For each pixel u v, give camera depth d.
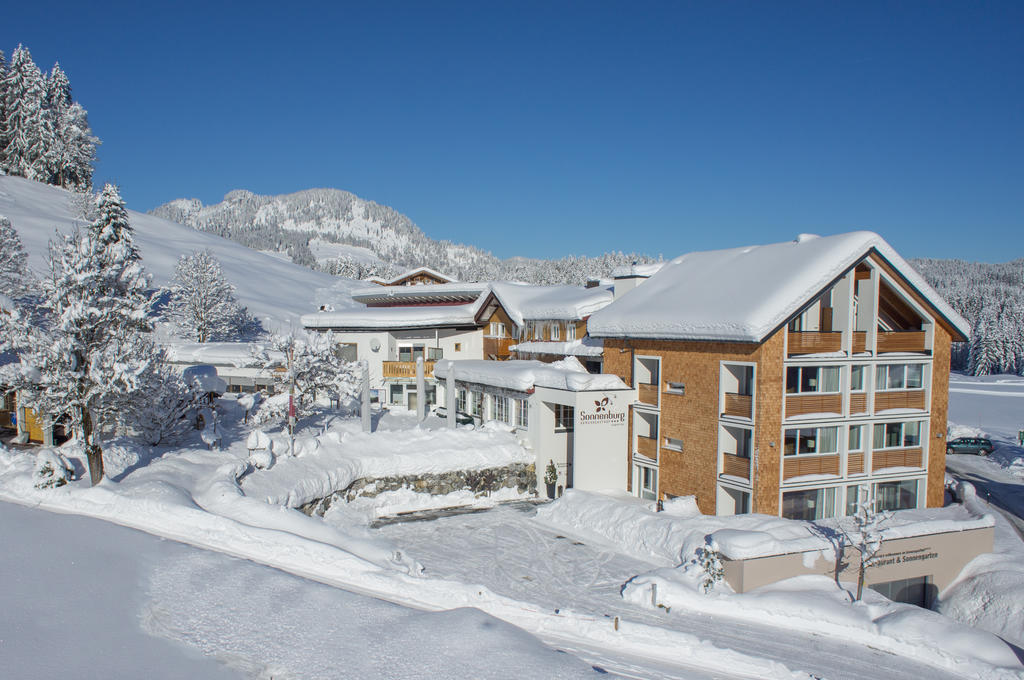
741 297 23.34
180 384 25.66
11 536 15.49
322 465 24.08
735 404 22.95
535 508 26.36
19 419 25.22
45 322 20.47
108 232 56.31
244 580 13.78
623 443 27.61
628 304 28.00
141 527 16.92
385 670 10.57
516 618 14.64
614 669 12.30
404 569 17.80
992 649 15.20
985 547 21.83
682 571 18.27
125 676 10.03
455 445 28.05
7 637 10.84
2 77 108.06
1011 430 50.53
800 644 15.23
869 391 24.02
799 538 19.16
